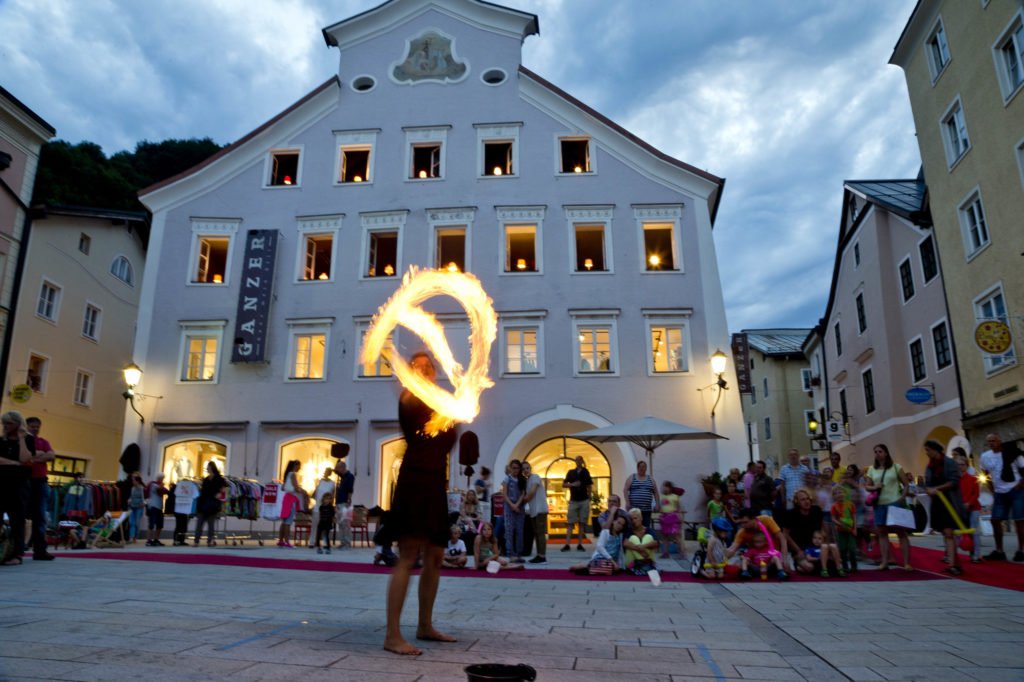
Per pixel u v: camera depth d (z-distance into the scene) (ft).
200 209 72.33
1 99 71.97
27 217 77.00
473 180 71.77
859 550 40.88
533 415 63.87
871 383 88.38
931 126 69.26
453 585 28.04
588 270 68.85
